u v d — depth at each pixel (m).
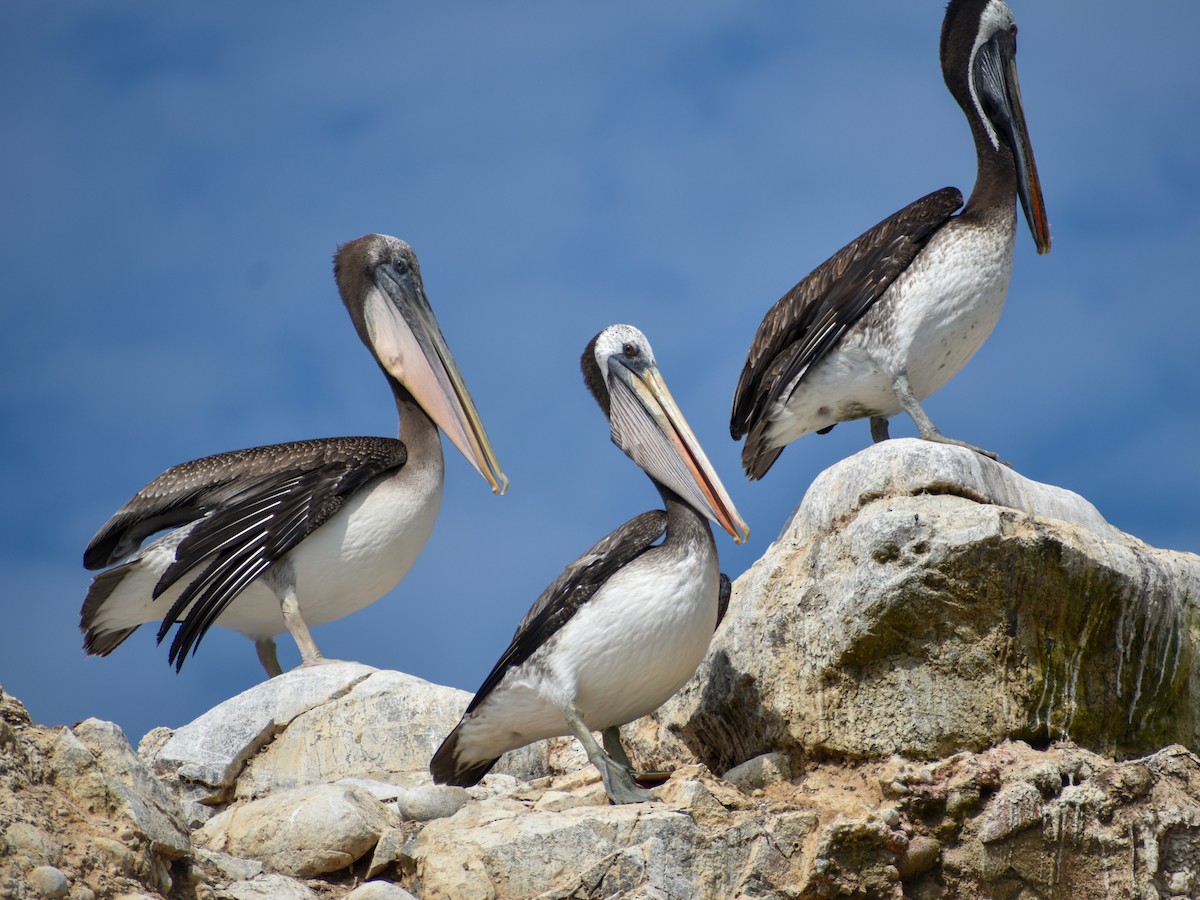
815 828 11.70
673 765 14.07
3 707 10.80
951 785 11.98
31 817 9.83
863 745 12.45
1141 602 12.70
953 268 14.80
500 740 12.91
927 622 12.37
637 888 10.94
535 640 12.39
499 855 11.23
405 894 11.23
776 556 13.53
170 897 10.48
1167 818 11.99
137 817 10.38
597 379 14.53
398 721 14.46
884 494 12.98
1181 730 13.02
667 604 12.22
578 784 12.91
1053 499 13.53
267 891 11.25
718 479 13.30
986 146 15.52
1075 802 11.88
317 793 12.62
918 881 11.95
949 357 15.02
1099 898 11.82
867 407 15.42
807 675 12.78
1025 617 12.42
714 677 13.62
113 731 10.97
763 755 12.95
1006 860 11.84
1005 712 12.36
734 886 11.28
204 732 14.38
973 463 13.10
